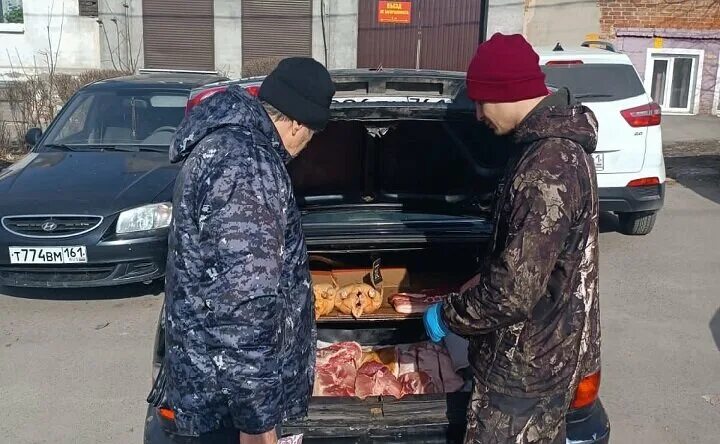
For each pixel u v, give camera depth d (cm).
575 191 199
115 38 1606
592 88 669
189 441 232
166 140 621
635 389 408
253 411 184
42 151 612
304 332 210
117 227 498
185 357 193
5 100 1106
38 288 569
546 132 204
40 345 468
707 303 545
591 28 1509
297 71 199
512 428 214
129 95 665
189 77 747
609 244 702
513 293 197
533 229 195
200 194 184
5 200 507
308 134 208
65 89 1141
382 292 341
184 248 188
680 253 671
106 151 603
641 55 1511
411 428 238
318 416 239
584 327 214
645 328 496
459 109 276
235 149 185
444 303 225
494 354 215
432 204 346
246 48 1641
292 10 1617
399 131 333
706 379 421
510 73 206
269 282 180
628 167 661
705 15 1468
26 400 397
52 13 1580
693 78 1523
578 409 241
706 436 360
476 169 334
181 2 1614
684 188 947
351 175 341
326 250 313
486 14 1552
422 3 1596
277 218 187
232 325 179
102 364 441
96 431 366
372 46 1628
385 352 324
